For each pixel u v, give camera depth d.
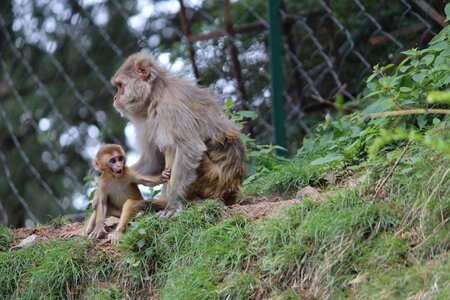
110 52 21.09
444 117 11.61
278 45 15.35
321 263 9.33
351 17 17.03
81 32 21.52
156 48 20.30
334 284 9.12
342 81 16.73
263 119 18.22
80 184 20.14
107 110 20.81
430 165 9.95
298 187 12.23
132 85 11.62
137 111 11.74
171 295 9.71
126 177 11.36
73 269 10.73
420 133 11.50
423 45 15.05
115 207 11.59
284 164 13.51
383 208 9.66
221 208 10.99
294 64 18.09
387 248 9.19
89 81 21.27
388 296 8.59
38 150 21.39
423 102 11.66
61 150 21.09
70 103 21.31
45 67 21.86
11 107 22.03
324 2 17.03
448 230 9.12
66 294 10.66
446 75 11.49
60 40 21.75
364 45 16.45
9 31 22.52
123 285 10.55
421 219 9.36
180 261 10.34
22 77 22.14
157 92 11.55
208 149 11.58
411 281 8.62
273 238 9.90
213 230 10.40
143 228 10.70
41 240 11.70
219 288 9.66
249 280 9.57
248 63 18.81
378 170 10.45
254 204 11.39
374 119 12.18
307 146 13.62
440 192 9.55
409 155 10.55
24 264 11.16
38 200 21.03
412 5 15.66
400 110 11.50
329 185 11.34
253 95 18.55
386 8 16.00
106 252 10.87
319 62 17.80
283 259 9.58
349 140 12.50
